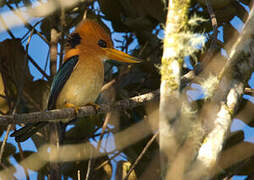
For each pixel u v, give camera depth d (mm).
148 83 10930
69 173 10055
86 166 10031
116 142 9781
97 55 9273
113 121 10266
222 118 5590
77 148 9977
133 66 11094
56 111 6992
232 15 10000
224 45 9453
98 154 9508
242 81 6129
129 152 9852
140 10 10711
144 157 9727
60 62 9664
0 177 9070
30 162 9883
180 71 5055
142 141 9883
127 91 11047
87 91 9047
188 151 4934
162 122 4828
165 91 4941
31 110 10906
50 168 8938
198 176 4844
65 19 10844
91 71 9023
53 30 10484
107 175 9766
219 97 5941
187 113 5121
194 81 7570
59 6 6824
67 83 8945
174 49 5133
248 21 6430
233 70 6184
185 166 4820
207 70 8711
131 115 10766
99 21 11258
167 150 4758
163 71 5082
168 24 5270
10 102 10227
